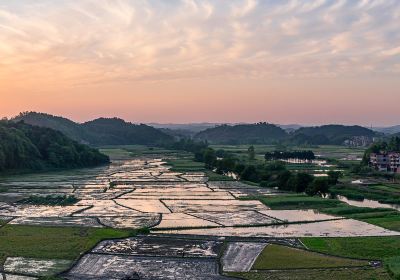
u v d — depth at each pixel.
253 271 71.00
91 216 115.50
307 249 82.50
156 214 118.56
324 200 136.75
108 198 148.00
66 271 71.12
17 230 97.69
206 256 78.69
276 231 98.44
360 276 67.94
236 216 115.69
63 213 119.81
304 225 104.81
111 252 81.25
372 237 91.00
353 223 106.50
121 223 106.62
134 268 72.69
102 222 107.62
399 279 65.38
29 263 74.62
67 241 87.94
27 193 159.88
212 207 129.75
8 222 106.94
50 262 75.19
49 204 134.25
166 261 76.25
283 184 169.38
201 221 109.25
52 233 94.81
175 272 70.75
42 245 85.12
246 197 148.00
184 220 110.50
